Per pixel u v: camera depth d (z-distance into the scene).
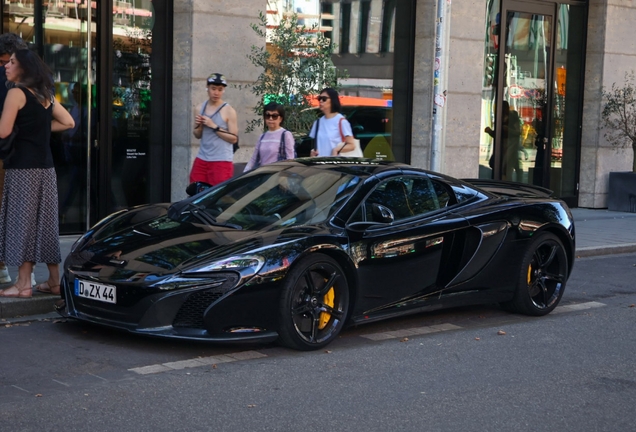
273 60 10.58
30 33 9.87
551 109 15.43
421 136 13.24
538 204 7.35
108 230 6.37
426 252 6.50
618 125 15.46
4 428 4.19
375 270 6.19
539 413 4.77
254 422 4.43
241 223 6.18
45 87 6.48
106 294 5.65
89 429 4.23
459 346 6.23
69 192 10.27
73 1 10.12
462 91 13.39
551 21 15.25
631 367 5.82
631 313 7.64
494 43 14.54
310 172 6.67
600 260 10.60
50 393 4.77
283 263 5.65
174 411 4.55
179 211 6.52
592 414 4.79
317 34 11.23
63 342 5.84
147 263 5.69
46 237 6.60
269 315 5.65
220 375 5.24
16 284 6.65
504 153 14.88
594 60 15.52
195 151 10.80
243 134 11.13
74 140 10.26
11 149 6.44
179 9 10.71
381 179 6.52
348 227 6.06
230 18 10.92
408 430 4.40
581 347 6.34
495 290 7.06
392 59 13.11
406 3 13.12
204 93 10.82
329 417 4.56
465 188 7.09
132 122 10.70
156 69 10.81
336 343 6.17
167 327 5.51
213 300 5.48
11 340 5.83
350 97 12.75
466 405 4.86
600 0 15.39
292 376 5.29
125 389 4.90
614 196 15.44
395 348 6.10
